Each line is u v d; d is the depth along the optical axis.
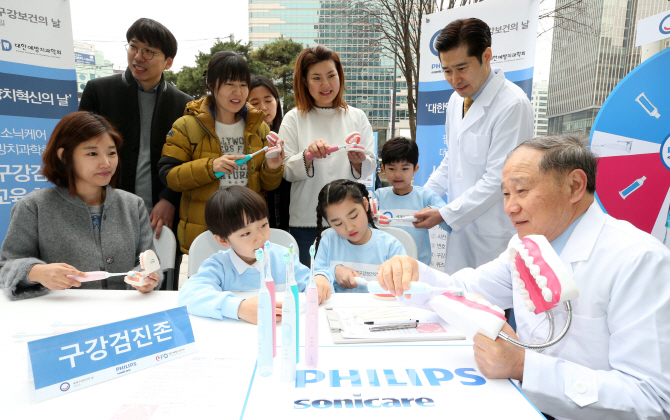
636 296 0.83
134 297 1.38
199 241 1.77
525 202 0.93
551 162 0.90
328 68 2.24
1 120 2.61
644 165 2.31
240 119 2.30
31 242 1.53
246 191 1.42
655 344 0.79
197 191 2.14
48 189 1.59
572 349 0.95
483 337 0.86
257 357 0.89
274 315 0.91
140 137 2.46
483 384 0.83
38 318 1.17
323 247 1.92
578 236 0.96
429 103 3.39
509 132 1.96
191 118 2.18
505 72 2.92
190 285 1.30
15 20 2.58
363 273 1.85
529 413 0.73
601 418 0.79
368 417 0.72
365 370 0.88
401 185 2.55
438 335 1.05
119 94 2.38
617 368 0.84
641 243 0.87
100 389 0.82
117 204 1.70
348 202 1.73
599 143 2.40
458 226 2.04
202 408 0.74
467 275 1.29
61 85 2.79
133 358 0.90
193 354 0.96
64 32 2.76
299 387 0.81
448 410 0.74
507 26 2.88
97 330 0.91
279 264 1.54
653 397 0.77
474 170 2.14
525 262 0.81
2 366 0.92
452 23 1.92
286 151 2.42
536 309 0.80
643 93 2.27
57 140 1.48
